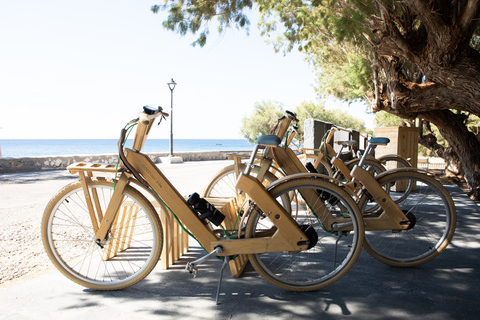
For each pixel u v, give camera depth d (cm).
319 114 2930
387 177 280
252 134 3244
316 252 313
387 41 502
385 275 264
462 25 420
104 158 1375
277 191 234
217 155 1953
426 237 354
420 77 720
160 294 233
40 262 298
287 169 292
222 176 347
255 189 227
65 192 234
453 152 962
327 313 208
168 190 228
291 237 230
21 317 201
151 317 203
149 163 227
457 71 464
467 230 386
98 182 236
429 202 505
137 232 389
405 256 300
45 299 224
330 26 600
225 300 224
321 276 260
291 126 319
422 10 421
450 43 441
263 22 818
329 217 273
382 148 717
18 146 15738
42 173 1066
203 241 232
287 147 294
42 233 230
